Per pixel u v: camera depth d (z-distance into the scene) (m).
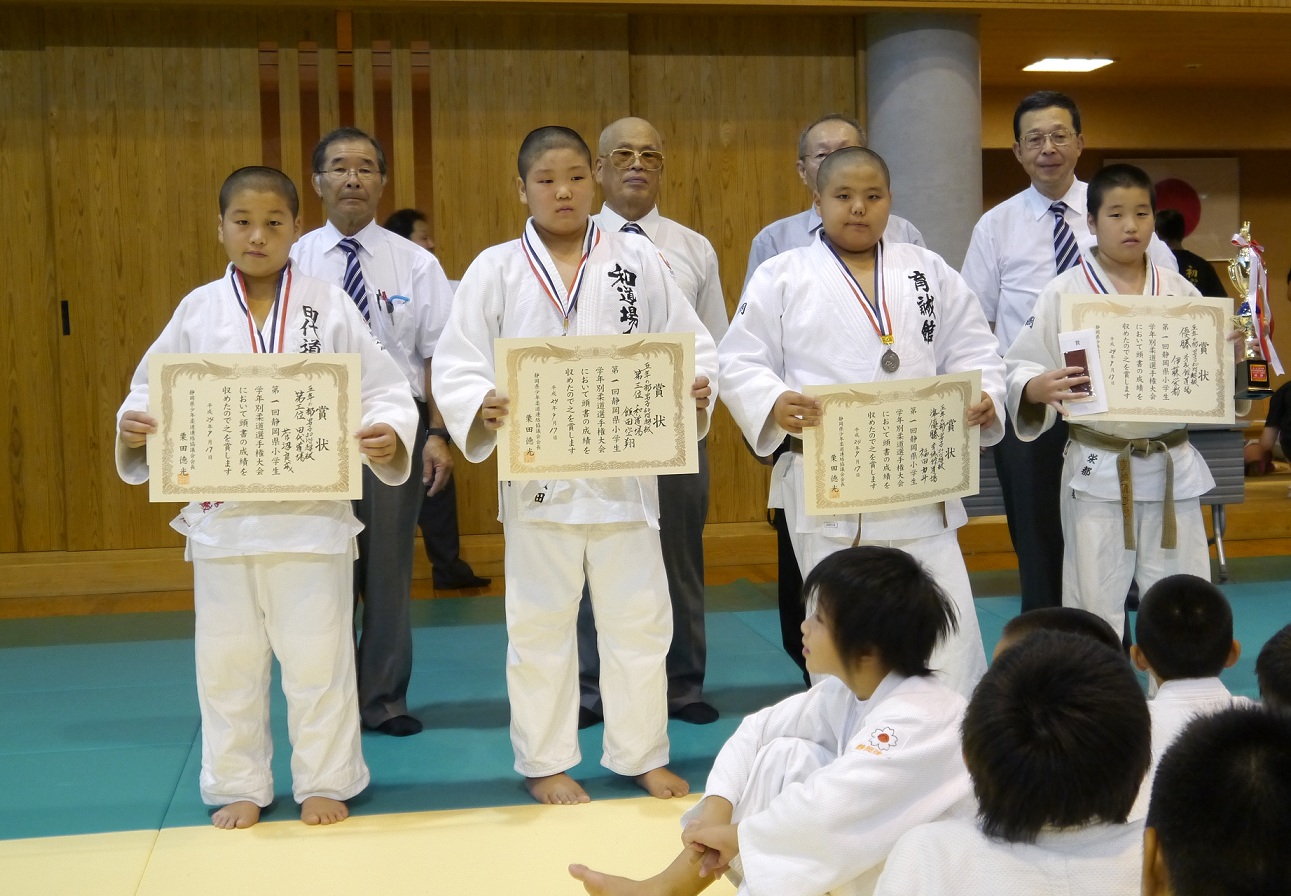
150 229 6.26
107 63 6.19
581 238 3.21
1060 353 3.58
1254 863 1.07
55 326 6.26
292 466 2.87
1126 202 3.56
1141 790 1.98
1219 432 5.40
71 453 6.28
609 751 3.16
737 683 4.26
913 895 1.57
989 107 10.02
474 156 6.48
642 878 2.59
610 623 3.12
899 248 3.34
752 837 2.08
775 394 3.12
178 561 6.25
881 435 3.07
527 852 2.74
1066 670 1.58
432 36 6.41
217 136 6.29
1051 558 4.38
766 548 6.65
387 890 2.54
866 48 6.64
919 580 2.20
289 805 3.10
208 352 2.94
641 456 2.98
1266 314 4.13
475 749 3.57
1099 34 7.45
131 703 4.13
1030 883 1.54
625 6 6.32
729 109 6.67
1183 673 2.46
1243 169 11.24
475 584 6.13
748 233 6.71
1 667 4.68
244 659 2.94
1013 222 4.54
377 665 3.75
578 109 6.52
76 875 2.63
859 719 2.26
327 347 3.04
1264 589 5.69
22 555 6.28
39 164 6.21
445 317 4.00
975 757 1.59
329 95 6.38
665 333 2.96
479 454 3.05
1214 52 8.27
